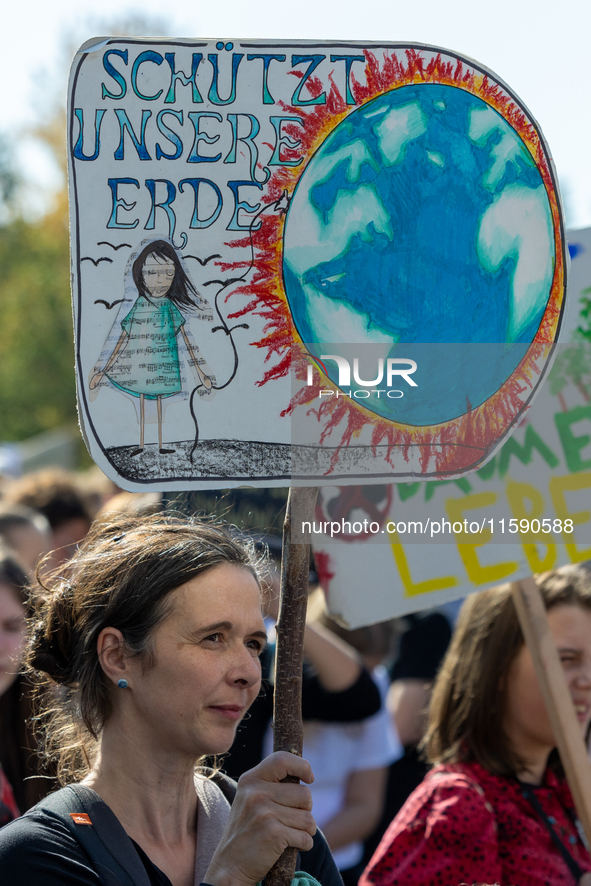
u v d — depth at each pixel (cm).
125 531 231
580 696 333
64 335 3434
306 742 449
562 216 238
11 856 192
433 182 232
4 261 3522
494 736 315
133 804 207
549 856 298
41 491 591
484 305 235
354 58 227
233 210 220
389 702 526
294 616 211
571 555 315
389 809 483
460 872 283
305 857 230
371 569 309
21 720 351
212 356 219
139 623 207
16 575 357
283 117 223
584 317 335
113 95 216
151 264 216
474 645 325
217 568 211
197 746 204
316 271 224
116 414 214
